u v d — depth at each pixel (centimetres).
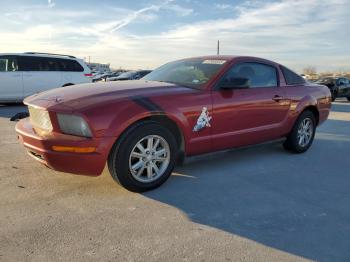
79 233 309
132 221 335
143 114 387
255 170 508
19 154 543
